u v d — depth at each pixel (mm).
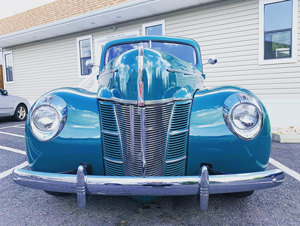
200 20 6789
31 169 1851
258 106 1698
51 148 1749
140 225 1777
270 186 1564
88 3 9148
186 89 1915
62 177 1546
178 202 2137
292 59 5809
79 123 1781
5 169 3051
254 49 6203
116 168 1792
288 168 2980
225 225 1767
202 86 2584
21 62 10758
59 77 9719
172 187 1475
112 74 1900
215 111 1765
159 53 1964
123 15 7375
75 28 8500
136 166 1728
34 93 10531
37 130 1761
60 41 9508
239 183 1509
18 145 4375
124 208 2035
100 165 1787
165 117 1739
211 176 1505
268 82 6109
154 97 1694
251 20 6172
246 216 1890
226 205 2070
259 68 6184
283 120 5996
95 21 7820
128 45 3150
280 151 3838
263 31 6066
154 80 1717
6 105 7367
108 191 1499
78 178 1504
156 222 1812
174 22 7156
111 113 1777
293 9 5691
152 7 6773
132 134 1702
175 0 6316
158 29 7504
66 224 1810
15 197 2277
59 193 2104
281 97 6000
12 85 11219
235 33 6387
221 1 6469
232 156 1686
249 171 1702
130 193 1492
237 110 1686
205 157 1732
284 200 2158
